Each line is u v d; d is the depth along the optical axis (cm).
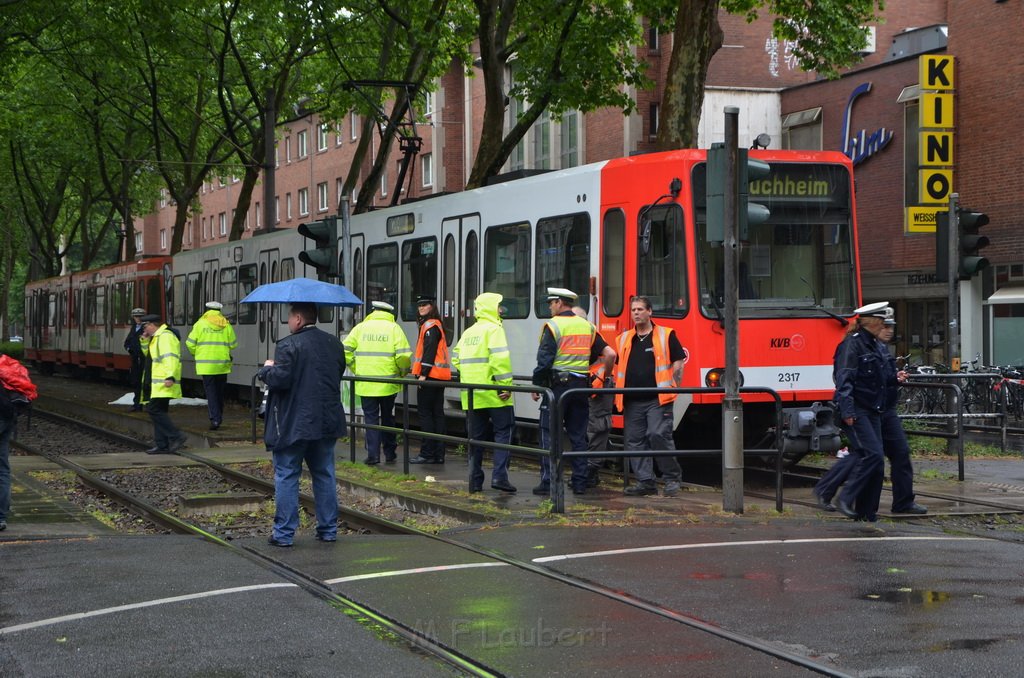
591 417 1269
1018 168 2755
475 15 2733
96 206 6116
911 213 2855
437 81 4906
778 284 1421
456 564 856
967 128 2878
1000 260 2812
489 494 1246
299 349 948
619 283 1463
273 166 2839
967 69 2872
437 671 582
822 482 1129
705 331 1376
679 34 1962
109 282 3938
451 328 1831
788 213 1433
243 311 2756
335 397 964
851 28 2341
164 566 854
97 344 4072
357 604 724
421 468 1509
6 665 595
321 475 973
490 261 1733
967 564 848
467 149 4850
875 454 1077
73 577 813
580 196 1530
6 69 3431
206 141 4441
